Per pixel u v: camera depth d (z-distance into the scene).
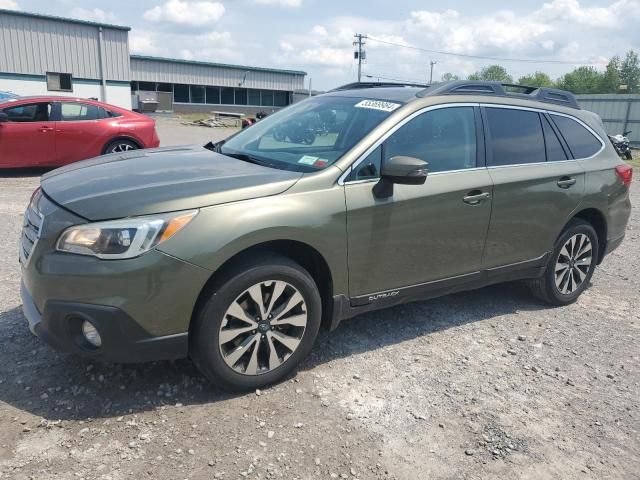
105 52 32.66
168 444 2.84
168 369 3.52
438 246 3.97
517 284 5.57
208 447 2.84
